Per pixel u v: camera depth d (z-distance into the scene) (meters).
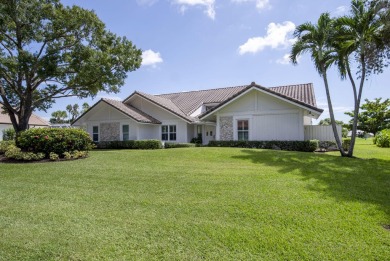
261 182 7.42
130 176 8.50
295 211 5.09
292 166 9.91
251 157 11.99
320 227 4.38
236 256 3.54
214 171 9.12
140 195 6.36
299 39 14.55
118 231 4.35
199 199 5.93
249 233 4.18
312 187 6.87
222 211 5.16
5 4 15.94
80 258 3.58
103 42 19.16
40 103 20.34
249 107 18.30
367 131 32.78
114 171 9.36
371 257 3.47
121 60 19.36
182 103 26.19
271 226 4.45
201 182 7.52
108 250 3.76
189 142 22.53
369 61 13.40
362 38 13.07
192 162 11.26
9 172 9.46
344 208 5.26
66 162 11.63
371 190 6.63
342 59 13.95
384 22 12.17
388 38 12.52
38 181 8.05
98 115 24.34
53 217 5.02
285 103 17.27
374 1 12.38
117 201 5.92
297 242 3.88
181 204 5.62
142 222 4.69
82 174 8.94
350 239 3.96
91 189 7.03
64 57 17.53
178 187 7.02
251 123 18.20
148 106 24.25
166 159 12.16
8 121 33.72
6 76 17.47
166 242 3.95
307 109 15.70
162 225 4.54
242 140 17.86
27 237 4.20
